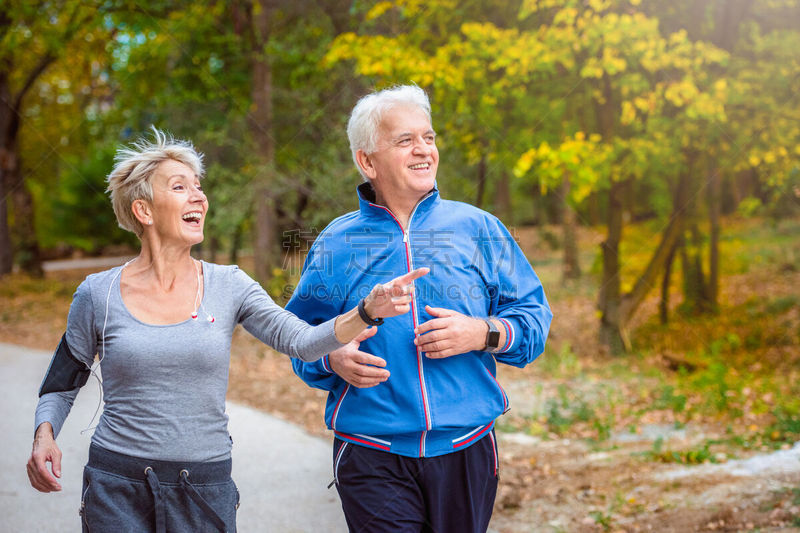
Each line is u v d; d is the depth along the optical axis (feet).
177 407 5.91
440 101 27.17
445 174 32.73
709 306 30.35
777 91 25.53
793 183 28.27
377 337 6.59
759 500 11.95
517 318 6.81
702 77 25.04
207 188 40.45
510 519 12.34
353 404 6.71
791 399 19.07
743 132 26.27
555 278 47.37
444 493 6.66
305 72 39.32
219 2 42.80
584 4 24.81
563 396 20.53
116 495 5.83
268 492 13.76
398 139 6.75
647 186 33.58
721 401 19.21
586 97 28.19
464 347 6.36
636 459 15.20
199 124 45.60
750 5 25.73
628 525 11.64
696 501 12.28
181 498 5.89
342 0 38.65
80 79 56.29
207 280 6.28
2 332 36.91
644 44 23.93
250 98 45.27
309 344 5.98
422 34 27.50
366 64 25.16
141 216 6.15
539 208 64.13
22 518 12.23
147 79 46.91
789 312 28.35
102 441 5.95
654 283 29.22
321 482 14.34
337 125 37.65
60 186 75.15
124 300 6.09
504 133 29.09
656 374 24.43
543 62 24.70
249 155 40.27
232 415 19.85
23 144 63.10
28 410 19.94
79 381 6.24
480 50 25.23
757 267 32.48
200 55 44.27
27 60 54.44
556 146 27.14
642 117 27.63
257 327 6.37
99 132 52.54
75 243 77.56
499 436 18.02
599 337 29.14
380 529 6.42
